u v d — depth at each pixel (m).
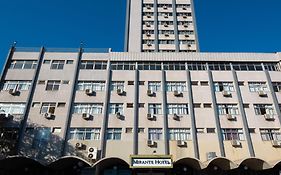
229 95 30.17
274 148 26.88
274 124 28.34
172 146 26.69
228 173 25.00
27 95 29.52
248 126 28.19
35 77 30.67
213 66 32.84
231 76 31.78
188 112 29.16
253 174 25.02
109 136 27.28
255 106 29.62
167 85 31.17
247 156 26.30
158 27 53.00
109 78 31.08
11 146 25.97
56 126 27.56
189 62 33.06
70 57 32.69
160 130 27.84
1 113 28.20
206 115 28.77
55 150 26.05
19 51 32.78
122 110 29.00
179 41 51.34
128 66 32.56
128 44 50.81
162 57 33.09
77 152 26.00
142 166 22.16
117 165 25.41
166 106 29.45
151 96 30.02
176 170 25.22
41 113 28.48
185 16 54.38
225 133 27.86
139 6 55.62
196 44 50.75
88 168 25.25
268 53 33.66
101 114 28.52
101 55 33.06
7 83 30.48
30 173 24.95
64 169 25.25
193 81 31.34
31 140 26.61
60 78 30.92
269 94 30.41
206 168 25.06
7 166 23.89
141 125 27.92
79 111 28.83
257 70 32.56
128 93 30.12
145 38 51.34
